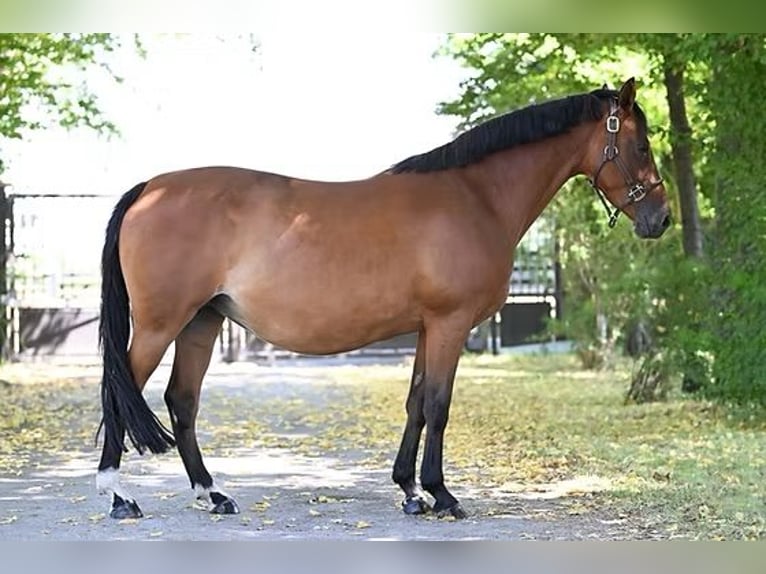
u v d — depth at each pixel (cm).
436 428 604
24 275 1797
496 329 2117
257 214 590
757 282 941
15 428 1054
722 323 1043
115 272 598
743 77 977
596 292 1566
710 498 657
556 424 1048
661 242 1227
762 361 939
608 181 641
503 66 1245
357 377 1678
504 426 1055
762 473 732
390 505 657
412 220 595
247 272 588
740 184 994
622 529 585
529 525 596
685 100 1295
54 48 1255
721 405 1034
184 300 586
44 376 1598
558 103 639
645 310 1177
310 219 591
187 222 586
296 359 2022
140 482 746
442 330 598
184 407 631
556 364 1830
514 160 629
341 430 1055
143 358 588
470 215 605
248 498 682
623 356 1658
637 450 851
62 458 866
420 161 621
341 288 588
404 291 592
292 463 841
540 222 1819
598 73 1278
